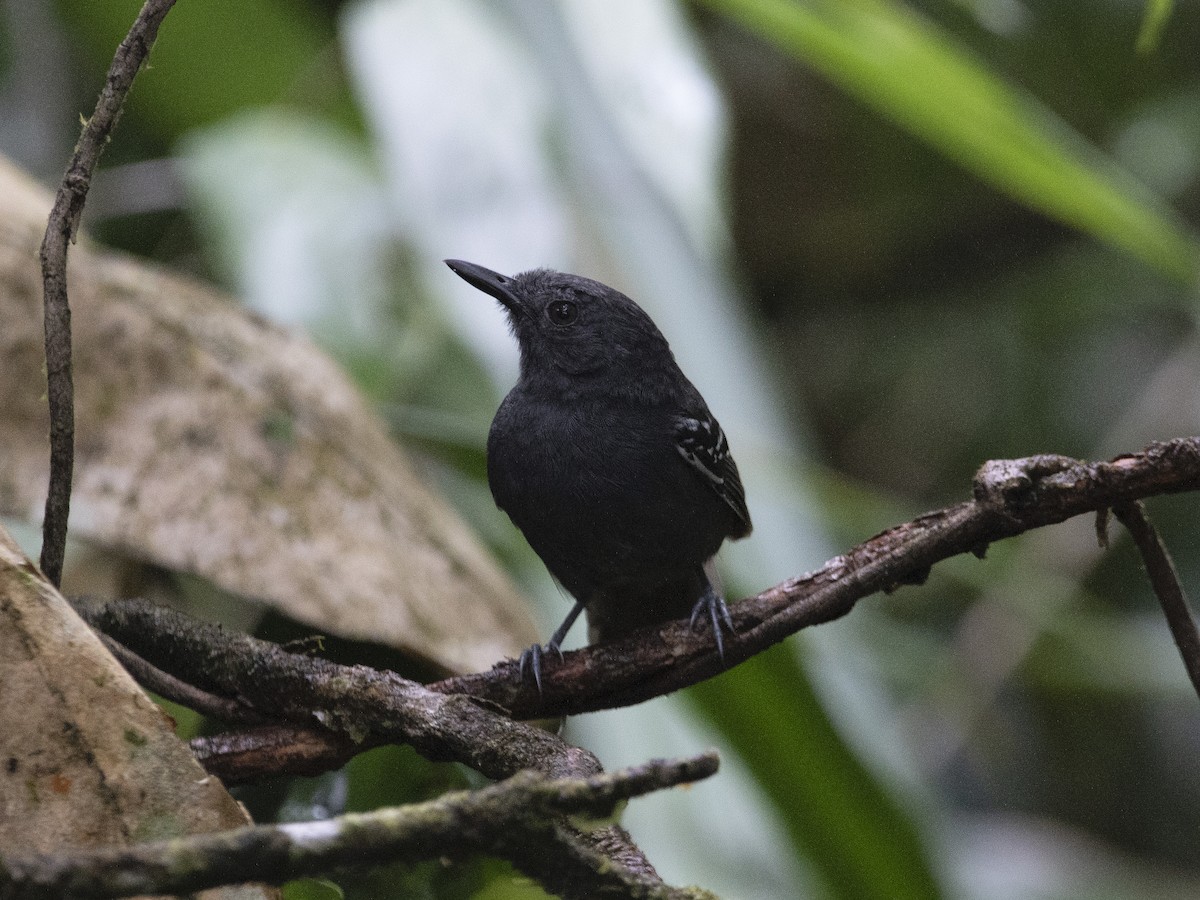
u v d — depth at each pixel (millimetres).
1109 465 5246
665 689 6043
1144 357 17859
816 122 18875
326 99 13375
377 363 9703
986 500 5379
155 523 6609
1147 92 17781
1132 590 16312
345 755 5355
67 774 4184
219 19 12773
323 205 10266
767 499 9352
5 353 7004
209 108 13500
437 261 9133
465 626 6773
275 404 7074
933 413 18469
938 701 14180
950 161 19031
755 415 9031
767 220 19594
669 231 9305
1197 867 16641
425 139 9383
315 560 6652
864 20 9688
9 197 7688
